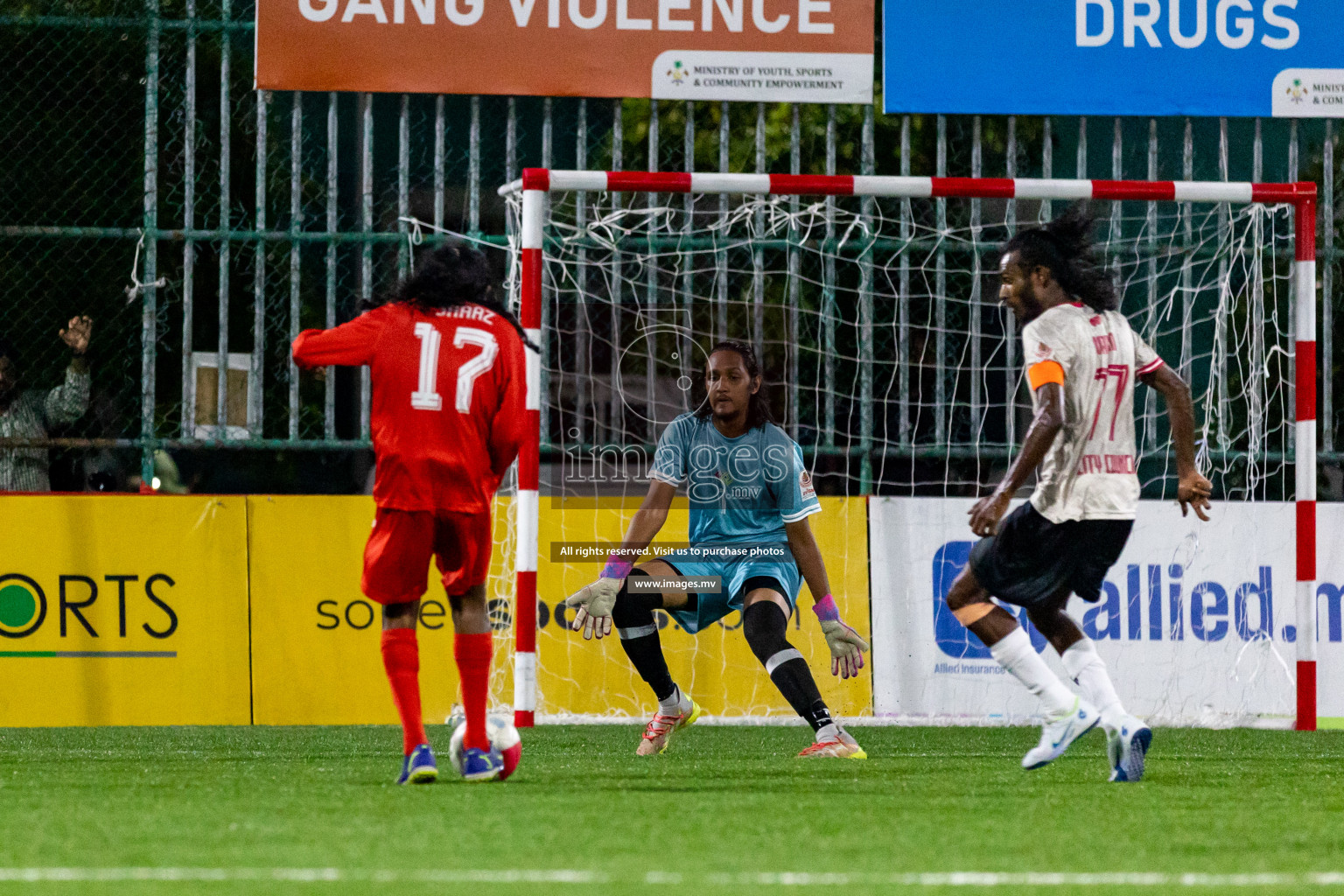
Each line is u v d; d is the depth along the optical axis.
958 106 25.67
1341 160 27.44
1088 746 19.47
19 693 22.92
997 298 28.12
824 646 24.41
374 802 12.98
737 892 8.88
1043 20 25.75
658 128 27.03
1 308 26.33
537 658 24.09
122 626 23.25
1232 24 25.84
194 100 25.56
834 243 26.38
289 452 27.09
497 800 13.17
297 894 8.78
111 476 26.41
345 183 26.83
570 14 25.30
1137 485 15.24
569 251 26.70
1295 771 16.64
